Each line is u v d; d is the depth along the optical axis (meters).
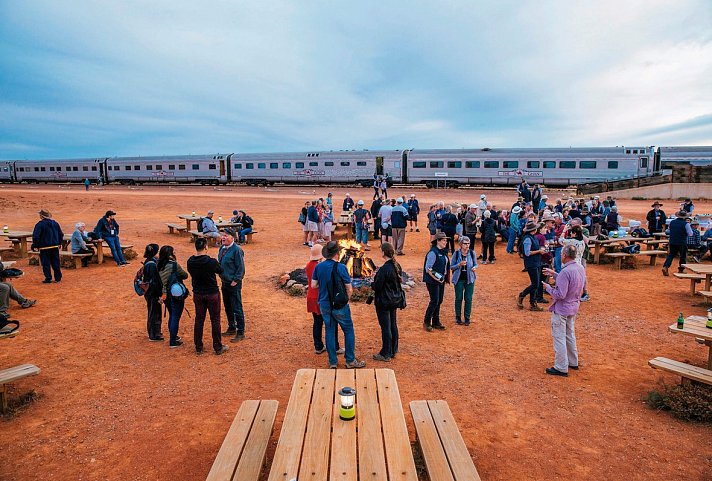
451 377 6.07
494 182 40.44
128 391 5.67
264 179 48.25
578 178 38.31
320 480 3.08
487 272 12.89
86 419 5.02
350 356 6.25
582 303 9.71
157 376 6.10
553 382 5.94
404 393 5.60
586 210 18.91
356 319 8.56
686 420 4.97
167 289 7.02
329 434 3.59
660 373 6.20
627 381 5.97
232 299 7.39
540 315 8.91
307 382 4.45
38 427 4.86
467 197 34.94
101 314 8.84
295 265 13.50
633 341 7.46
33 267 13.16
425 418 4.16
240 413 4.23
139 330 7.95
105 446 4.51
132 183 53.34
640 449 4.46
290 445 3.46
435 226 15.75
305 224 17.47
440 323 8.15
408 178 43.28
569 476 4.05
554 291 6.03
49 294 10.27
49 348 7.09
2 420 4.99
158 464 4.22
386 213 15.44
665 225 16.81
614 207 17.62
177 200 35.38
